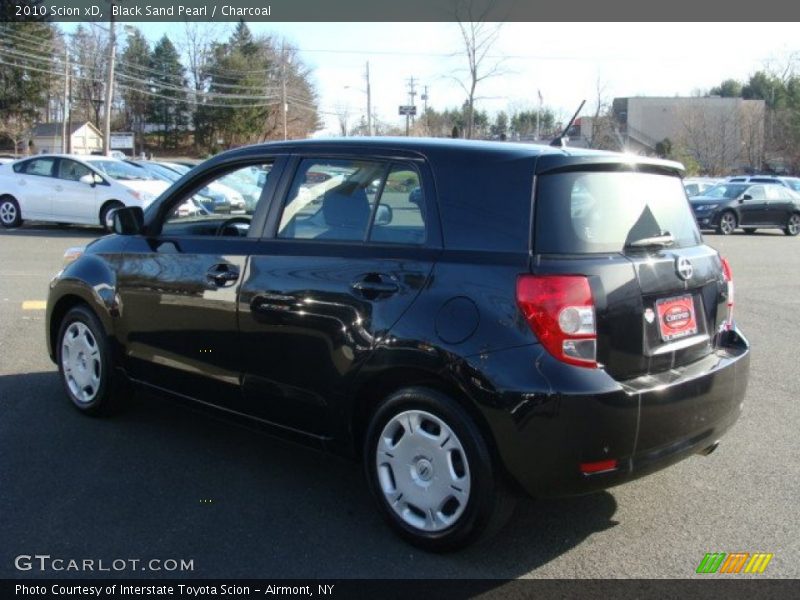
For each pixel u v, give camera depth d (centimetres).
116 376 468
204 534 342
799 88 6475
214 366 406
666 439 321
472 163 334
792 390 593
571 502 387
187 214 460
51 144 7556
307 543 337
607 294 308
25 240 1476
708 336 367
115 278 459
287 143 404
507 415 298
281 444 452
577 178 330
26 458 421
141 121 8600
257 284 381
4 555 320
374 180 361
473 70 2764
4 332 710
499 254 313
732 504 386
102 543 332
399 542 340
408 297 328
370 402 356
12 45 5697
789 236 2320
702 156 6272
